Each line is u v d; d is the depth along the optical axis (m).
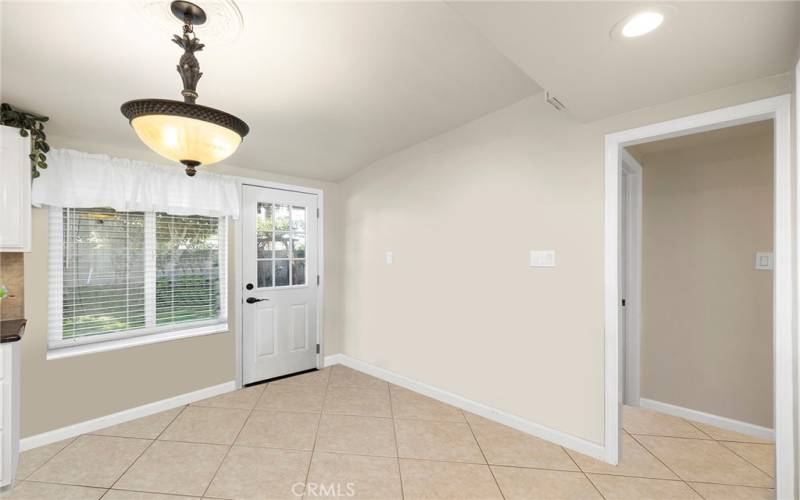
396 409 2.92
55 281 2.53
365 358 3.84
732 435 2.52
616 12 1.26
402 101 2.48
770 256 2.49
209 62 1.91
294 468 2.13
